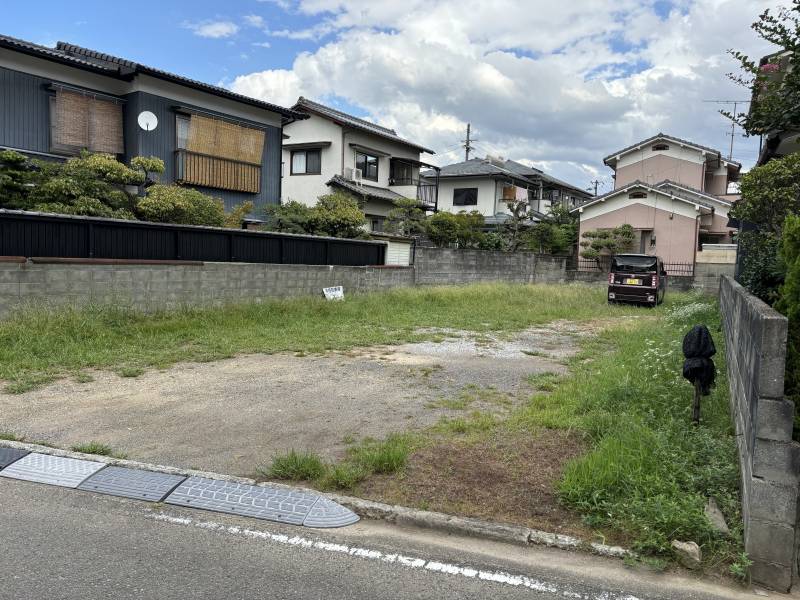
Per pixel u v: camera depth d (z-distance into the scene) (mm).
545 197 36312
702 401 4492
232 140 15461
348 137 21469
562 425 4207
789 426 2383
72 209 9656
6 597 2219
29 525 2828
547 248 25594
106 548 2627
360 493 3191
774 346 2418
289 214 13961
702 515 2717
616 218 23062
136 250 8320
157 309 8406
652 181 26891
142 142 13555
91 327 6969
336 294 11805
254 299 9891
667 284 19219
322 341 7828
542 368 6633
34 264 6953
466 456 3662
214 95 15016
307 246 11438
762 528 2424
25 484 3299
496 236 23953
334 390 5426
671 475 3137
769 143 7613
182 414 4586
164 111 14062
